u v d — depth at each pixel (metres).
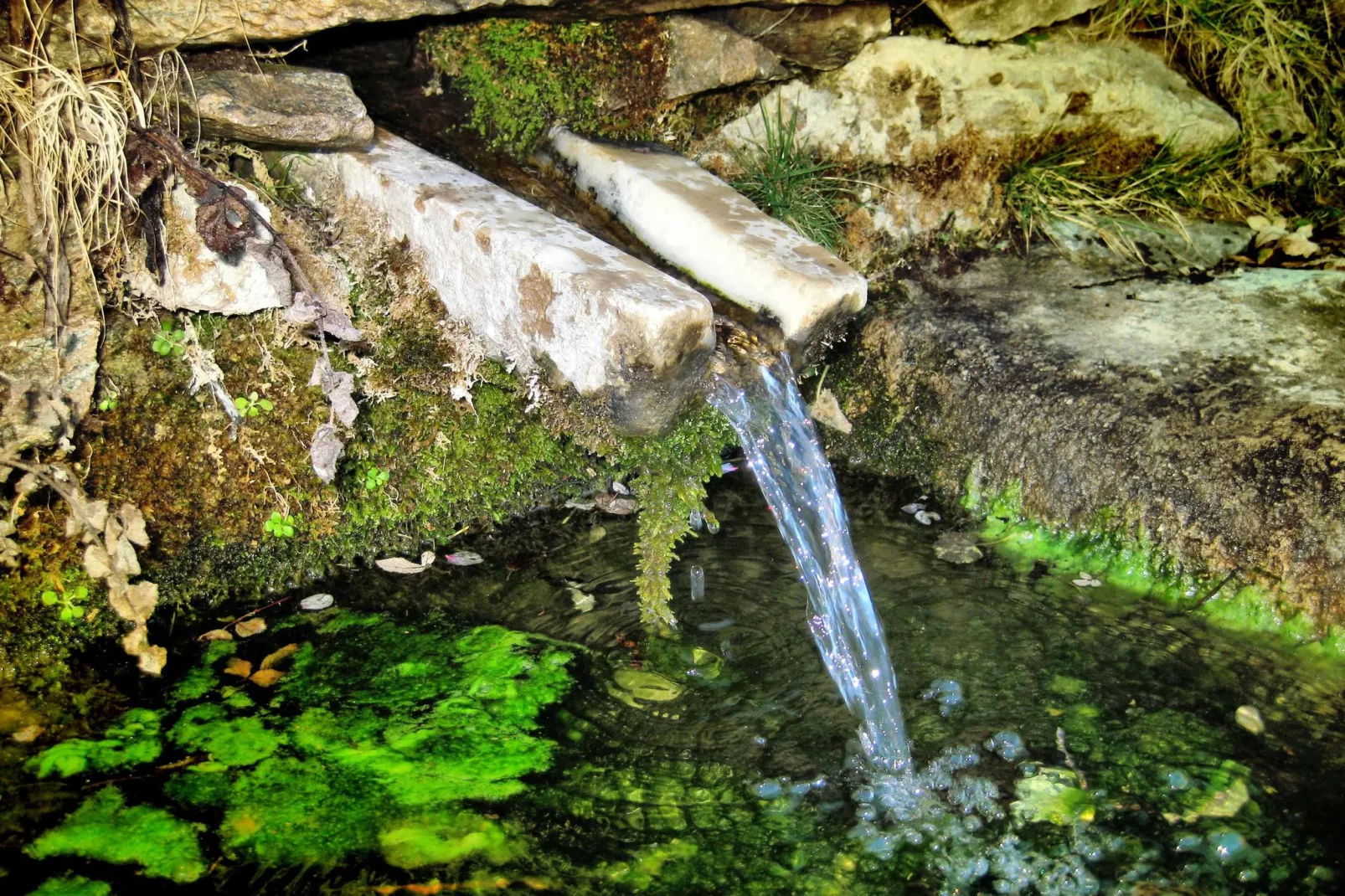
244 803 2.65
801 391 4.15
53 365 3.04
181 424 3.24
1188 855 2.57
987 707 3.00
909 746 2.88
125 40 3.08
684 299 2.81
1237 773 2.79
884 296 4.20
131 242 3.14
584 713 2.98
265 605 3.35
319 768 2.76
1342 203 4.65
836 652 3.16
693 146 4.10
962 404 3.87
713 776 2.79
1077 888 2.50
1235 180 4.71
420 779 2.73
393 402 3.44
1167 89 4.62
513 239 3.05
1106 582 3.47
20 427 2.97
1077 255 4.39
